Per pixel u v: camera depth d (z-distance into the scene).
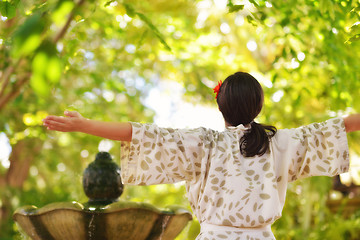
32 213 2.78
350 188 8.02
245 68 6.87
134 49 6.80
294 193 7.39
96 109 7.96
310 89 5.75
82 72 7.10
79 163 9.18
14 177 9.62
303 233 6.88
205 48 6.94
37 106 6.73
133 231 2.85
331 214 7.12
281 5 4.15
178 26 6.80
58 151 9.12
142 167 2.23
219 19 7.38
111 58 7.18
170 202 8.23
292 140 2.29
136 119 9.12
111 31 5.95
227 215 2.12
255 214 2.12
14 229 7.44
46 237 2.86
